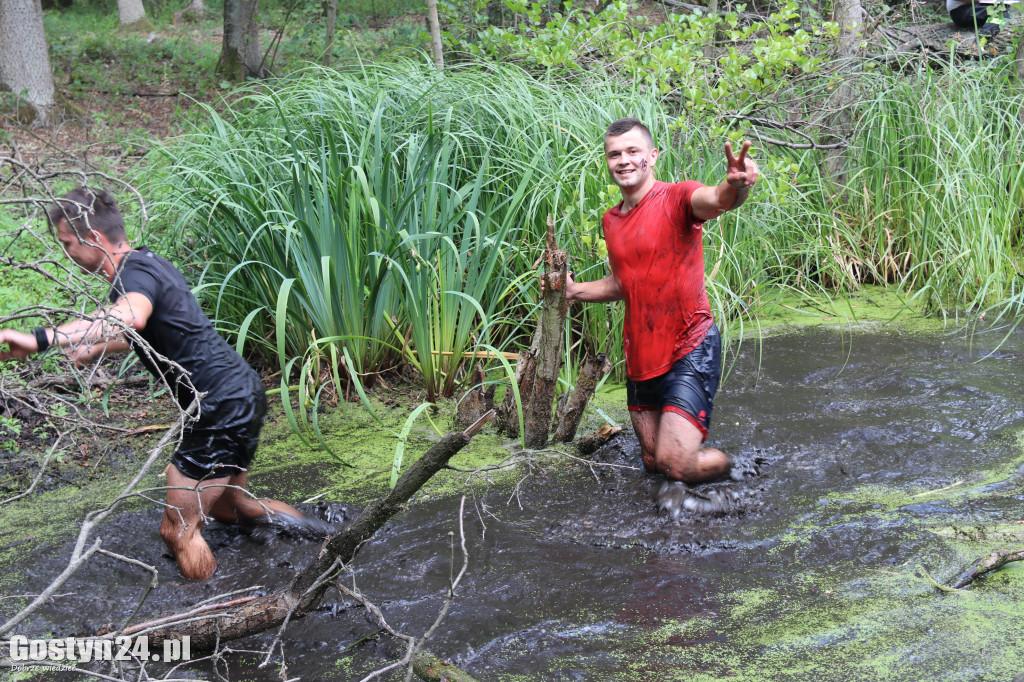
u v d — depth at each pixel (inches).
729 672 109.5
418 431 199.0
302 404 178.9
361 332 215.5
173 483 135.8
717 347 163.2
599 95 259.0
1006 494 154.7
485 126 251.4
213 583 137.3
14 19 519.2
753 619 121.6
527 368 196.5
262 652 116.6
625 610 125.7
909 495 157.5
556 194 213.2
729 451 178.1
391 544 147.7
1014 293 267.6
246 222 220.1
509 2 323.0
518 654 115.9
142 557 145.6
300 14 716.0
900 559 134.6
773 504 157.4
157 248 238.1
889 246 295.4
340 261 208.1
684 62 248.2
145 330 132.3
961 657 109.2
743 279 266.2
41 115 524.4
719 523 151.8
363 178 201.8
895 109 308.3
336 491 171.0
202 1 1010.1
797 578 132.0
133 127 535.5
